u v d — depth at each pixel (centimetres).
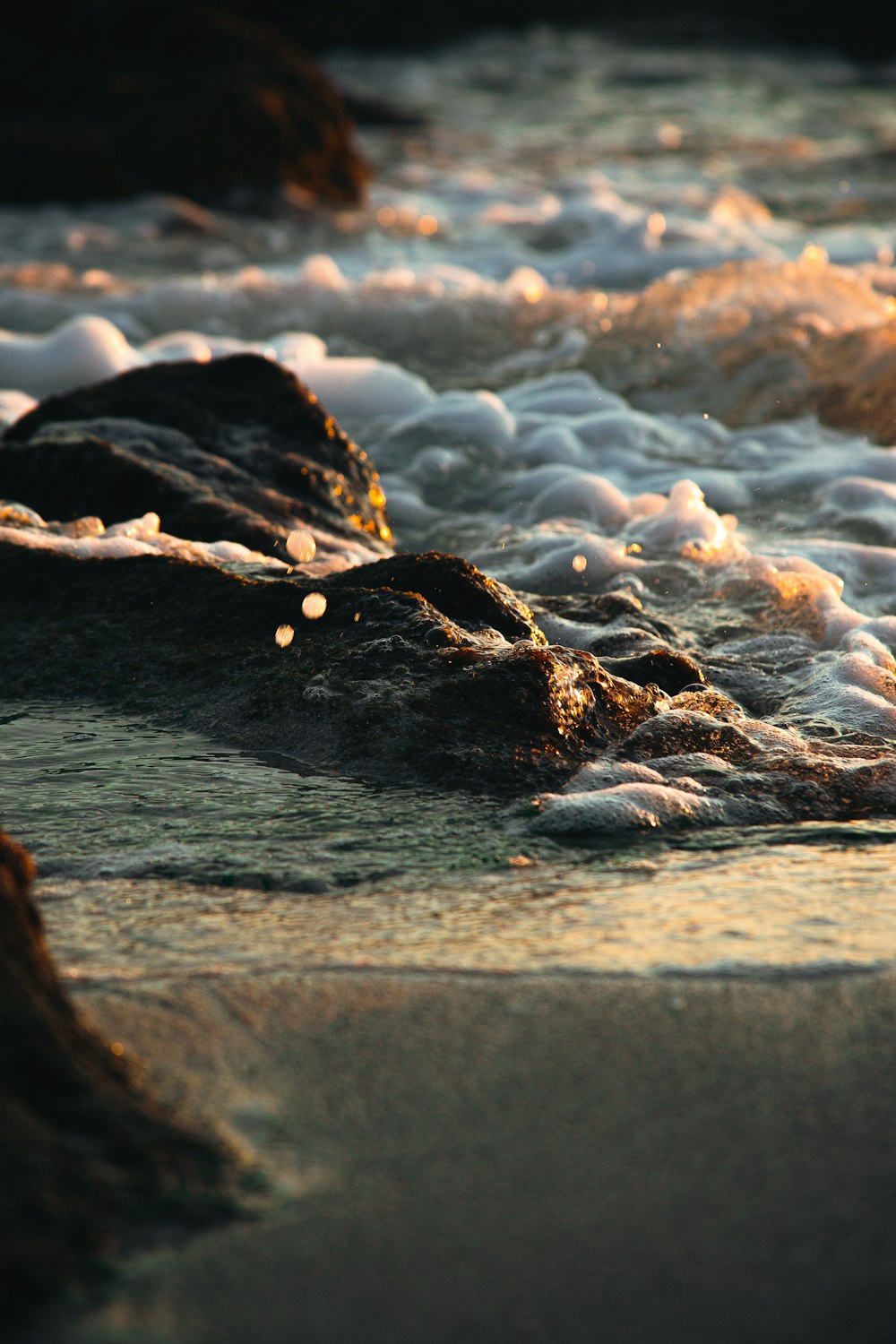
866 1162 689
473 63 11062
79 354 3181
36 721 1435
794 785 1281
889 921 984
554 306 3666
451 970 891
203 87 5800
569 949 931
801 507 2445
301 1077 757
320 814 1203
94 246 5131
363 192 6128
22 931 732
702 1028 819
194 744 1374
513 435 2809
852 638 1745
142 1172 648
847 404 2889
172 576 1658
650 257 4756
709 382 3095
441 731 1327
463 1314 585
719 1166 685
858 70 11006
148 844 1138
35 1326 563
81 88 6047
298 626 1531
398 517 2442
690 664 1553
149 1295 588
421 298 3872
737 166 6781
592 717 1395
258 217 5669
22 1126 635
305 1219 639
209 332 3816
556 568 2105
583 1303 593
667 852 1148
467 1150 695
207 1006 831
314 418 2277
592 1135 709
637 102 9469
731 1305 592
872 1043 802
